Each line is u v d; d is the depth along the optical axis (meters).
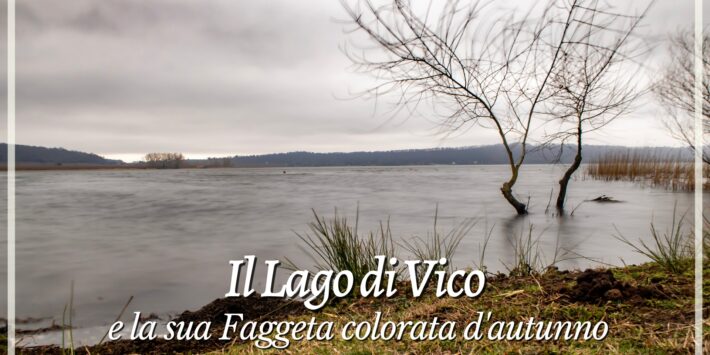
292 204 18.75
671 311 2.88
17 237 11.25
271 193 25.42
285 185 34.69
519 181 34.47
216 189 30.58
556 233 9.80
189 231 11.83
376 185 32.53
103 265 7.86
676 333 2.52
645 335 2.57
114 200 22.39
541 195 19.70
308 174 68.31
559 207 13.64
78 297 5.70
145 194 26.42
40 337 4.01
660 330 2.62
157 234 11.40
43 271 7.47
